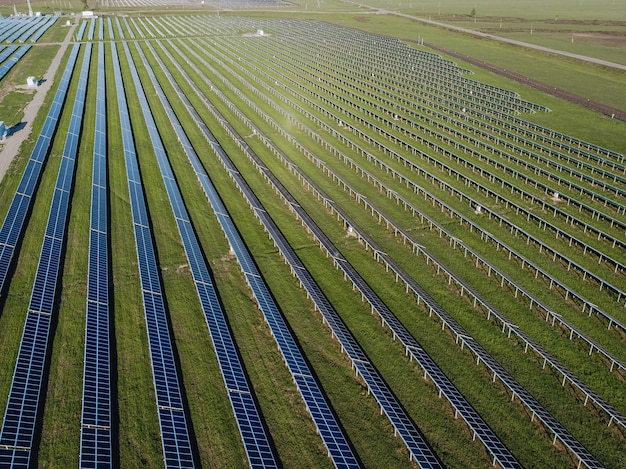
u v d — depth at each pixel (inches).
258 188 2854.3
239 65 6018.7
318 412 1440.7
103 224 2345.0
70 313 1797.5
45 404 1443.2
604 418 1483.8
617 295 1990.7
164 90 4810.5
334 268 2153.1
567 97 4712.1
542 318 1876.2
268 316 1804.9
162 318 1772.9
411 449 1341.0
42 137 3316.9
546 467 1342.3
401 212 2615.7
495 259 2219.5
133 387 1520.7
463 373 1633.9
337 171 3102.9
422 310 1911.9
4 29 7662.4
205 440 1380.4
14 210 2386.8
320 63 6210.6
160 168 2982.3
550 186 2925.7
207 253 2218.3
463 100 4658.0
